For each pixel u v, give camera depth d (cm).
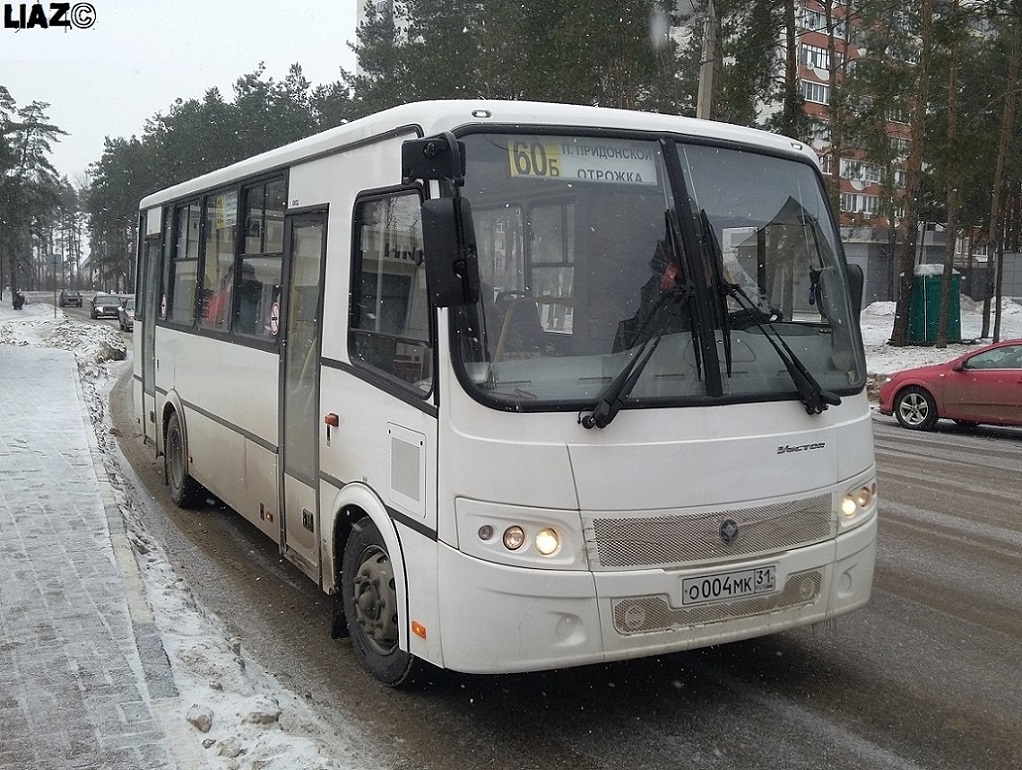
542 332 429
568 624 414
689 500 428
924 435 1523
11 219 6538
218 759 382
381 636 500
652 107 3547
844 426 479
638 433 424
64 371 2041
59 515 763
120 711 421
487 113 450
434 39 3394
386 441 479
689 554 429
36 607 550
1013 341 1503
